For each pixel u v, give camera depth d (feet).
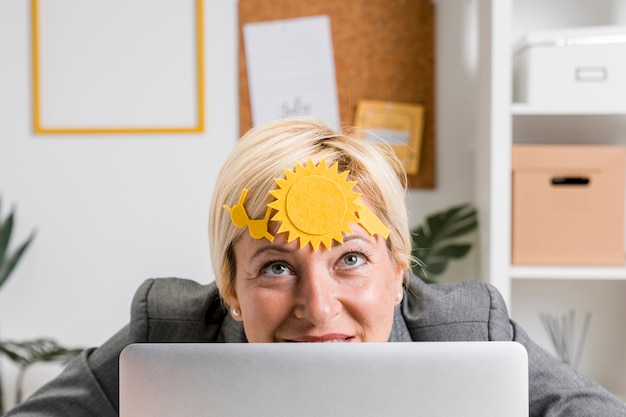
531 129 7.39
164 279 4.36
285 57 7.55
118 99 7.65
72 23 7.63
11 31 7.64
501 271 6.53
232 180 3.02
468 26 7.45
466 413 2.42
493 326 3.95
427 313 3.99
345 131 3.36
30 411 3.72
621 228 6.64
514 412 2.42
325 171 2.83
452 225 7.07
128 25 7.62
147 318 4.04
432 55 7.45
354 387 2.43
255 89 7.57
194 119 7.64
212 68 7.61
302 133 3.08
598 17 7.34
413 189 7.53
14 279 7.75
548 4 7.36
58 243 7.73
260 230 2.85
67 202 7.71
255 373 2.45
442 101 7.51
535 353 3.86
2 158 7.69
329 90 7.54
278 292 2.87
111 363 3.92
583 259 6.66
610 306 7.54
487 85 6.70
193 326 4.02
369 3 7.48
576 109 6.41
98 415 3.84
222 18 7.57
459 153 7.52
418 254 7.03
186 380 2.46
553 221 6.65
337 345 2.45
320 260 2.84
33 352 7.04
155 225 7.70
